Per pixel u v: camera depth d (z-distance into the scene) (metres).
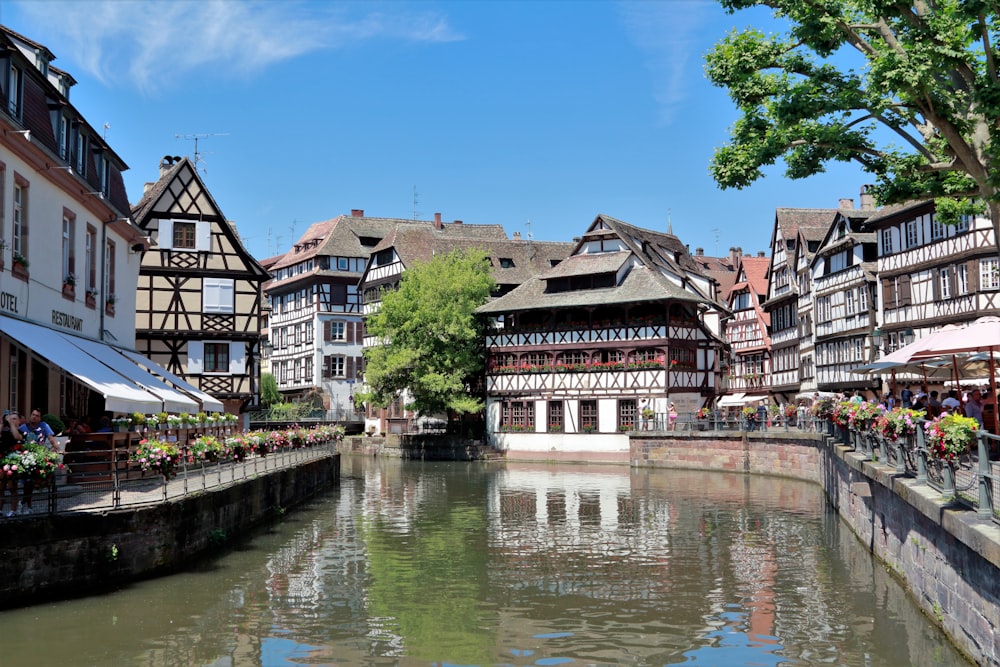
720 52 14.96
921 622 11.49
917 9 13.30
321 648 10.75
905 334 37.03
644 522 21.77
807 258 49.12
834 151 14.30
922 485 12.06
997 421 15.80
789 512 23.42
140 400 16.50
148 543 13.42
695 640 11.16
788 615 12.23
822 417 27.39
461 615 12.38
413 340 49.69
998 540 7.77
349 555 16.88
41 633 10.77
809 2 13.84
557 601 13.22
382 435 55.00
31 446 11.95
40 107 17.80
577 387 47.66
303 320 65.56
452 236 68.56
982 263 32.28
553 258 63.41
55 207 18.73
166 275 36.34
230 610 12.23
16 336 15.20
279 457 23.97
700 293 51.03
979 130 13.17
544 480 34.94
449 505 25.72
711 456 39.56
